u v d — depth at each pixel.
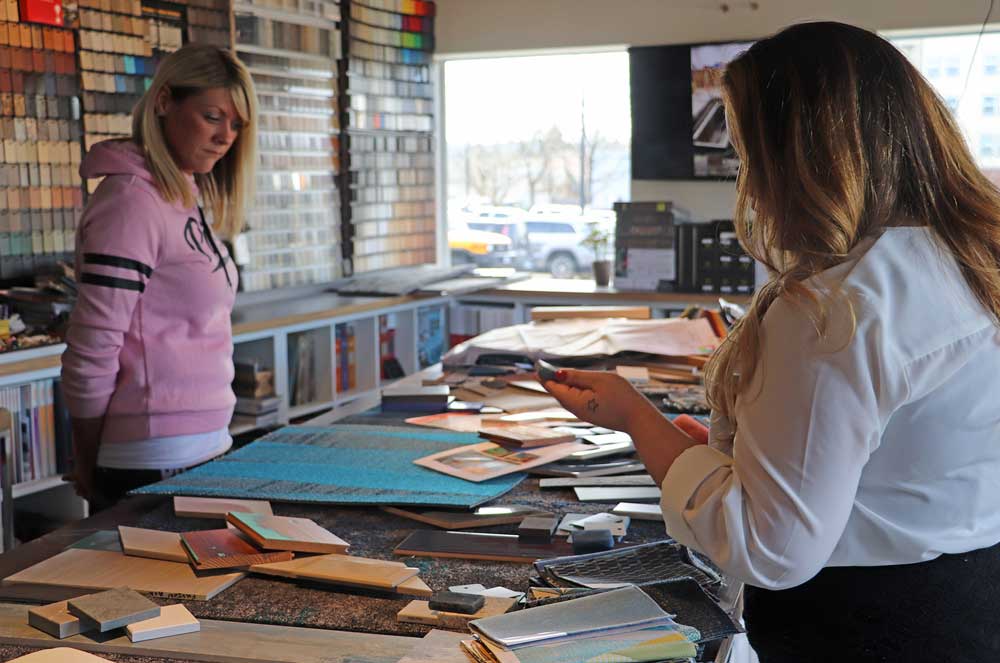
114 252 2.20
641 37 5.59
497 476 2.00
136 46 4.17
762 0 5.30
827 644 1.18
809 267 1.08
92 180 4.04
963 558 1.14
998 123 5.06
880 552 1.13
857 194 1.05
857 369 1.00
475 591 1.43
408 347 5.60
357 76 5.48
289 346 4.89
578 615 1.21
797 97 1.06
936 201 1.10
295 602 1.42
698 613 1.25
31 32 3.77
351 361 5.30
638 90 5.62
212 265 2.39
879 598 1.16
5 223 3.75
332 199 5.45
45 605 1.40
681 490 1.11
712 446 1.26
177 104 2.29
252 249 4.93
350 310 4.96
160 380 2.32
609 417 1.29
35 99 3.81
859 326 1.01
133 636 1.28
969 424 1.09
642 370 2.90
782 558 1.02
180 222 2.31
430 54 6.05
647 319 3.48
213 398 2.42
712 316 3.27
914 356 1.03
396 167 5.87
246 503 1.84
